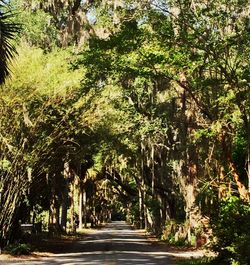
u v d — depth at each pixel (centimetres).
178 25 1958
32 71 2280
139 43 1880
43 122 2395
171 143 3347
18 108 2286
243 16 1931
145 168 4497
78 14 2959
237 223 1691
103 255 2377
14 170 2428
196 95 2294
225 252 1761
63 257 2264
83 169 4641
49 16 3095
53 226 4147
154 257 2286
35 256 2295
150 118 3089
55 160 2703
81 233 5122
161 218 4631
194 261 1973
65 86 2347
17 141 2380
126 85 3036
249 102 1789
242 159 2206
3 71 1275
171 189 4234
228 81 1814
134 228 7438
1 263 1973
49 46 3159
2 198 2455
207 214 1917
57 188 3550
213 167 2388
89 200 7262
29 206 2825
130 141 3566
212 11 1878
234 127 2022
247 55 1850
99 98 2594
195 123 2630
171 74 1994
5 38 1226
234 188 2186
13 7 2838
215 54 1808
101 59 1927
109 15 2709
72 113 2512
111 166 4884
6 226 2467
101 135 2773
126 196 7462
